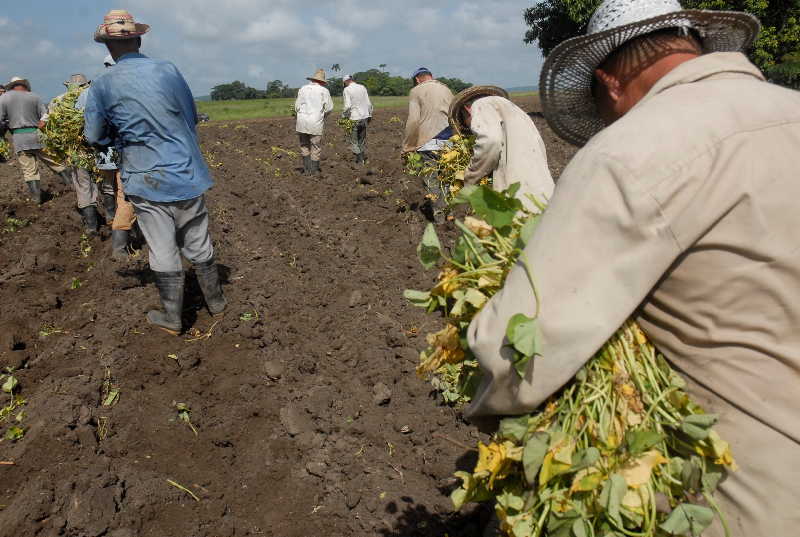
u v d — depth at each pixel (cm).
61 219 817
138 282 599
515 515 150
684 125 127
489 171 356
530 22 2248
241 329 500
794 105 133
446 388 407
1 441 355
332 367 465
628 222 124
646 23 147
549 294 130
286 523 325
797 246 123
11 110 877
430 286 619
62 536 302
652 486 140
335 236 770
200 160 487
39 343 480
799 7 1669
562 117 192
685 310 133
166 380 443
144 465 357
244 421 404
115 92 443
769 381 128
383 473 354
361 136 1266
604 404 140
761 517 131
